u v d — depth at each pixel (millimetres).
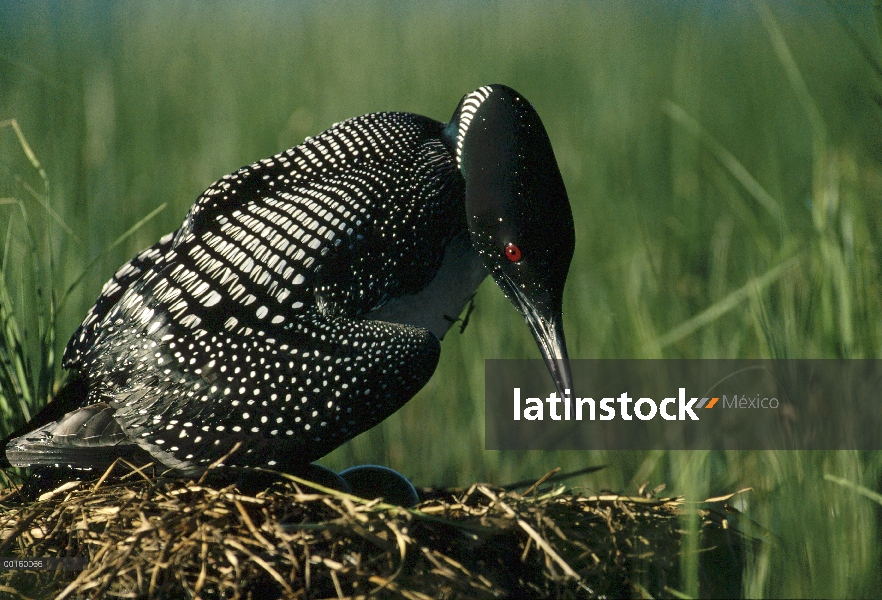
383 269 9656
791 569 9914
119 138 21562
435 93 27094
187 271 9500
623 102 26719
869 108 13672
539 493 10414
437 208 9914
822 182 13719
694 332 16141
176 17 30719
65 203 16641
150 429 9250
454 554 9000
